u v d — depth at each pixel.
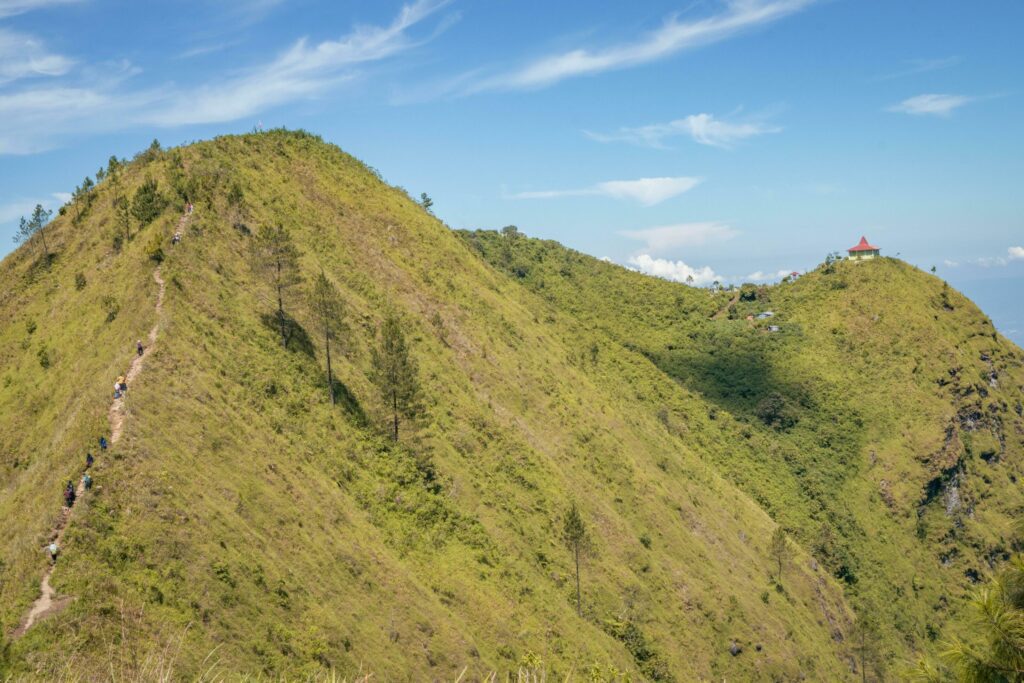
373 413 67.31
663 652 69.06
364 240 104.38
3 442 53.78
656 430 123.12
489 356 98.00
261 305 70.25
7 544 32.88
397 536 54.78
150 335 55.50
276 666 34.00
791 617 92.06
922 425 158.88
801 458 151.12
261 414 55.47
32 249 84.31
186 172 91.88
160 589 33.16
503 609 55.00
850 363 179.38
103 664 26.73
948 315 195.75
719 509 107.75
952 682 11.53
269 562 40.19
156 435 43.03
